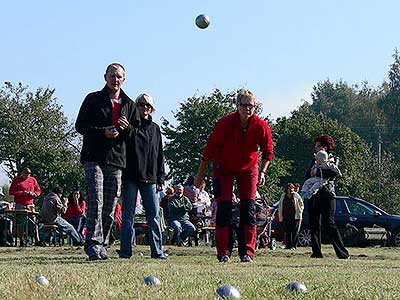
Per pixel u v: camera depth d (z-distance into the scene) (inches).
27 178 794.8
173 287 216.5
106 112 377.1
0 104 1798.7
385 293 213.0
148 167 409.7
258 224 791.7
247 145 388.8
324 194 474.6
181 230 768.9
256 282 238.1
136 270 283.7
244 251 392.8
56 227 735.1
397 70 3969.0
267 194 1818.4
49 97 1836.9
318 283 242.2
